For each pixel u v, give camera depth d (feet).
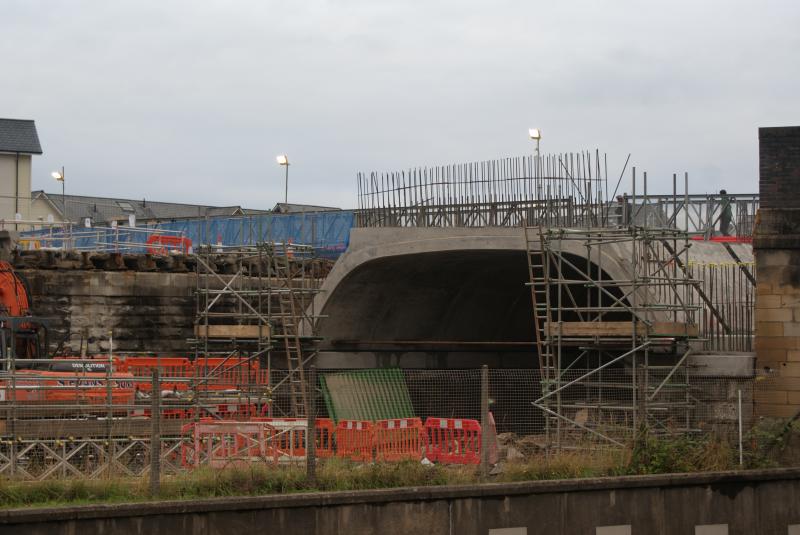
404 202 130.41
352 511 68.23
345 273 131.13
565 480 73.05
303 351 133.90
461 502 70.64
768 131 108.06
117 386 106.32
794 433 85.61
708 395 104.78
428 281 140.36
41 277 141.79
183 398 102.68
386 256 127.65
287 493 69.26
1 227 195.83
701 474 76.23
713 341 111.75
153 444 69.36
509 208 121.80
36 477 78.23
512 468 77.87
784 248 103.91
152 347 144.66
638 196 128.77
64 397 98.78
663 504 75.15
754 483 77.71
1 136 258.57
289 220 181.98
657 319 112.16
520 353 161.17
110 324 143.33
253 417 109.60
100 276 143.33
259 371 122.72
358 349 141.49
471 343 142.61
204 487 70.49
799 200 106.93
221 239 187.73
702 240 133.80
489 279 146.00
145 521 63.57
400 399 134.41
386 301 140.15
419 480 73.82
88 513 62.18
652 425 92.68
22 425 88.12
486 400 75.61
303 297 132.16
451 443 102.06
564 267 134.82
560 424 101.76
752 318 111.55
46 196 311.88
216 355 136.87
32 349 127.54
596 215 115.03
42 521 61.21
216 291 126.00
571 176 117.19
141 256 145.38
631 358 110.83
